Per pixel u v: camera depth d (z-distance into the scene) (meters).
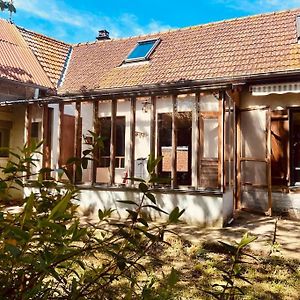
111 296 1.86
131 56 15.70
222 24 15.48
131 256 1.82
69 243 1.52
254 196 11.23
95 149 1.95
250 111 11.42
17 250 1.19
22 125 13.57
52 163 12.32
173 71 13.48
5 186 1.63
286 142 10.99
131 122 10.30
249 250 6.64
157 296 1.72
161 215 9.19
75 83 15.23
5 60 14.24
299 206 10.63
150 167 1.71
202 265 5.82
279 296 4.78
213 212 8.79
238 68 12.06
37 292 1.50
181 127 13.13
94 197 10.12
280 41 12.68
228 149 10.07
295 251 6.78
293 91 10.16
